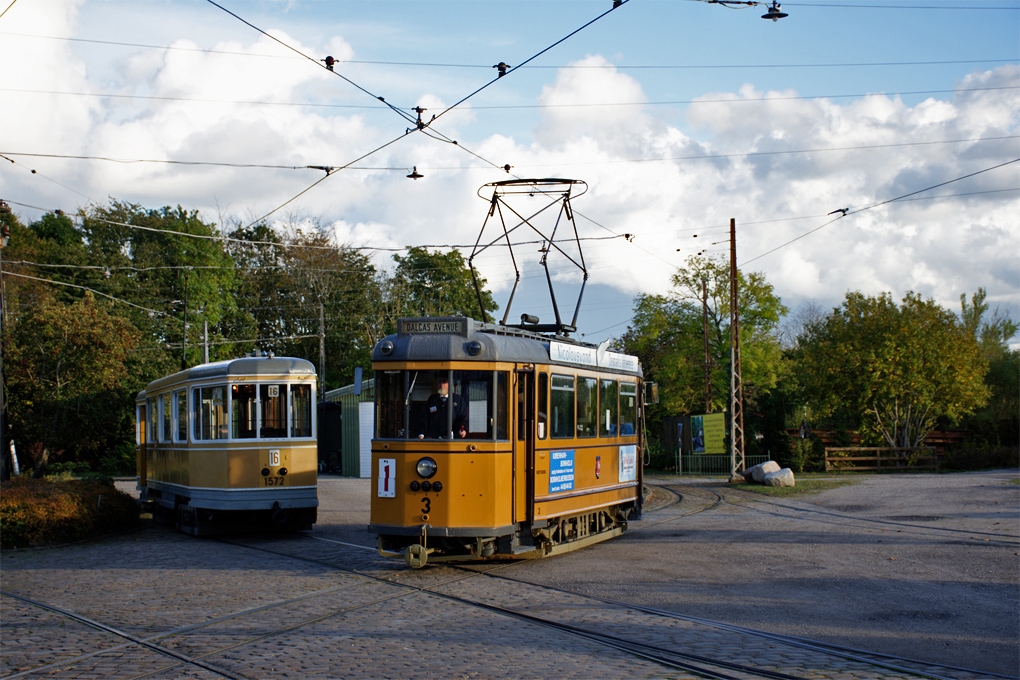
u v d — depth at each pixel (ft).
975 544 47.80
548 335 47.14
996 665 25.14
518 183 52.42
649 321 161.17
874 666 24.90
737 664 25.04
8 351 90.68
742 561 43.65
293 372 56.75
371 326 189.88
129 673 24.99
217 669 25.04
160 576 41.81
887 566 41.47
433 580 38.73
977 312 171.32
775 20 46.01
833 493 83.35
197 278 177.37
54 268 165.99
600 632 29.01
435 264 189.37
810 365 131.03
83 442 98.43
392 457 40.65
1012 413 138.41
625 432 54.95
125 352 96.48
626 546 49.62
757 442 135.23
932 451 123.13
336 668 24.94
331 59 46.91
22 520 54.24
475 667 24.93
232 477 55.06
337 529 61.11
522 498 41.68
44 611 34.24
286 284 199.00
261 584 38.78
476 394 40.57
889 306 126.93
